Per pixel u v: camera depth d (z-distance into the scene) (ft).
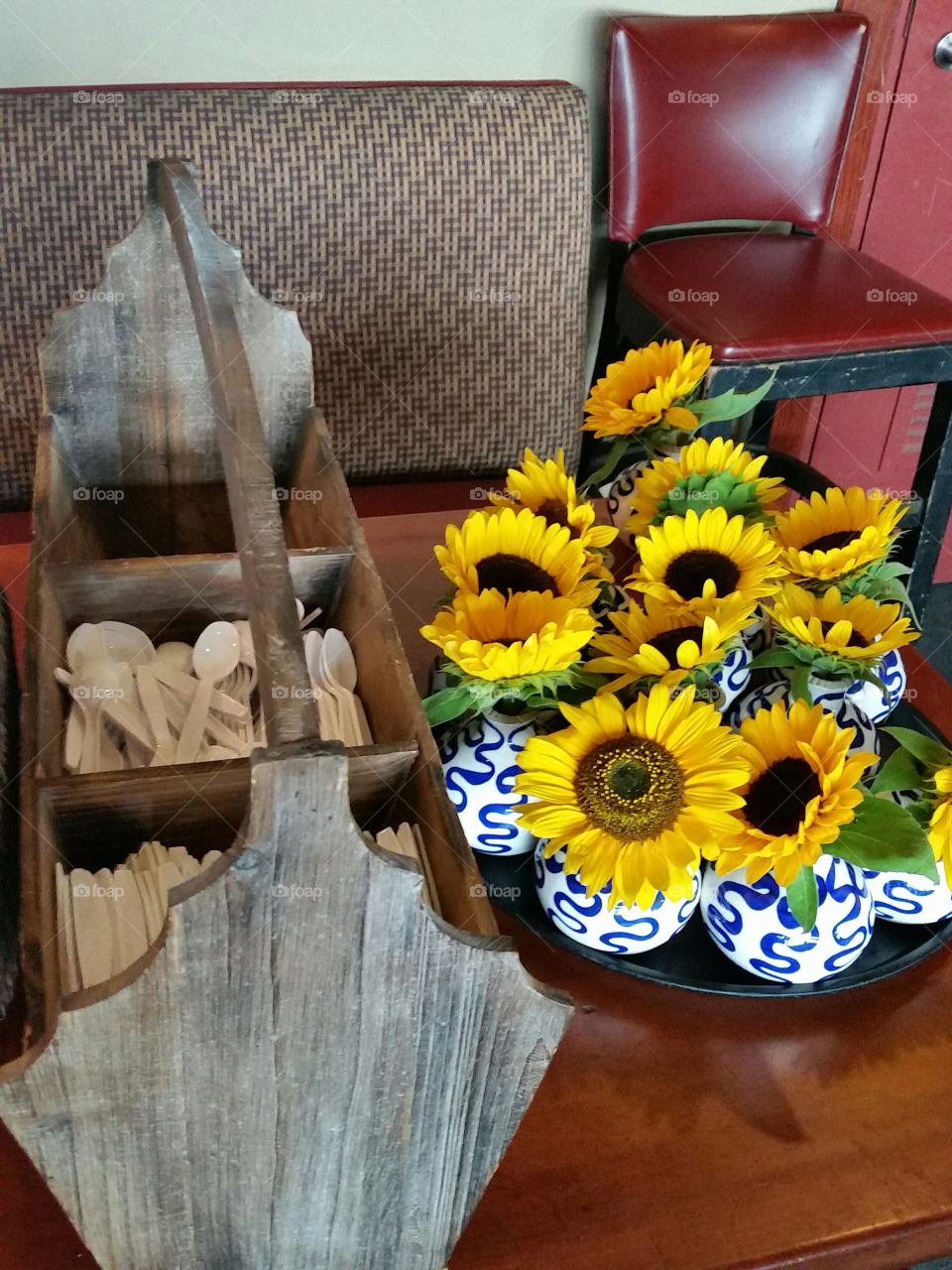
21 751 2.33
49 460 3.02
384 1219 1.94
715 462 2.51
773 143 5.79
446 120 4.83
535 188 4.97
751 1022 2.33
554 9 5.66
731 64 5.56
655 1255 1.96
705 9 5.89
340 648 2.89
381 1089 1.76
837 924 2.22
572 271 5.16
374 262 4.91
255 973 1.58
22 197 4.49
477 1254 1.96
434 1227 1.97
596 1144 2.11
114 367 3.21
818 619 2.36
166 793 2.29
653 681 2.18
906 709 3.07
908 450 7.65
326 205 4.77
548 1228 1.99
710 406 2.71
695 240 5.92
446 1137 1.85
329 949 1.59
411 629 3.30
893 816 2.09
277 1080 1.71
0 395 4.71
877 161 6.53
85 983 1.99
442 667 2.42
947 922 2.52
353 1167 1.85
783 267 5.66
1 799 2.34
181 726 2.65
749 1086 2.21
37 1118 1.64
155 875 2.18
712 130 5.69
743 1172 2.08
